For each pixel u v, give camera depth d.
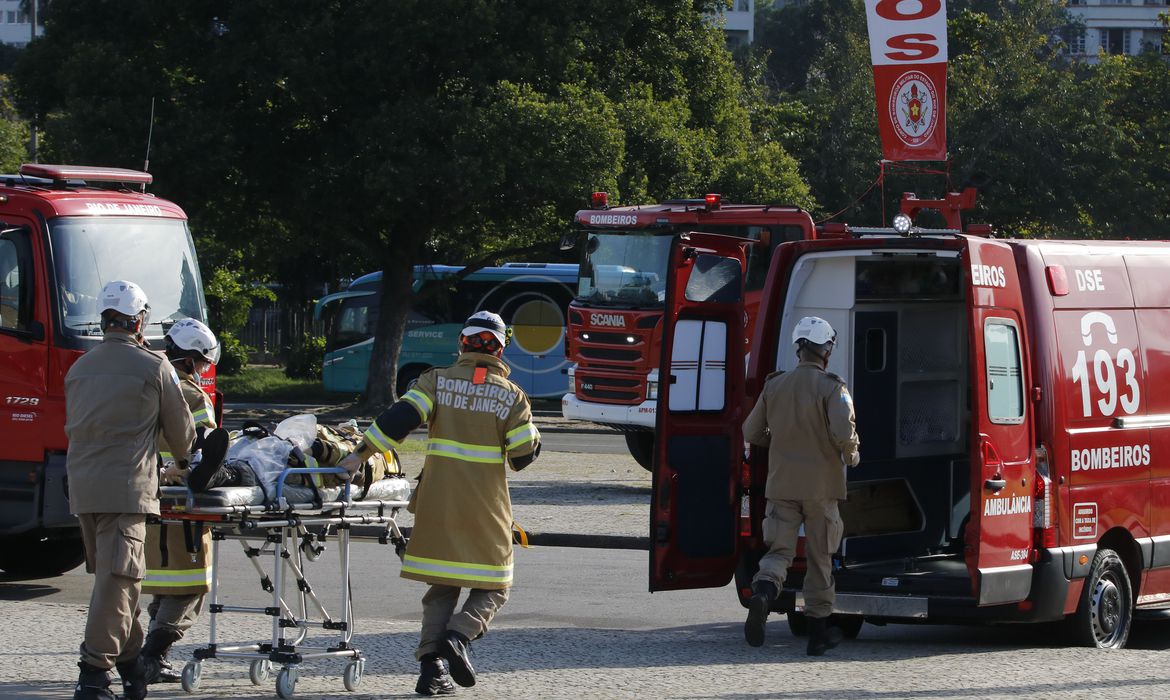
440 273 59.97
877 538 17.56
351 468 12.51
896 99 25.94
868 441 17.42
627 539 24.77
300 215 50.88
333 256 67.38
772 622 17.88
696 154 51.56
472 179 45.94
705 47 55.31
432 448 12.55
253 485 12.12
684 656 14.74
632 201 48.22
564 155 46.19
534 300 59.41
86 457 11.55
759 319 16.25
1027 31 87.38
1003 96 77.81
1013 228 79.00
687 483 15.66
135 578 11.64
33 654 14.11
